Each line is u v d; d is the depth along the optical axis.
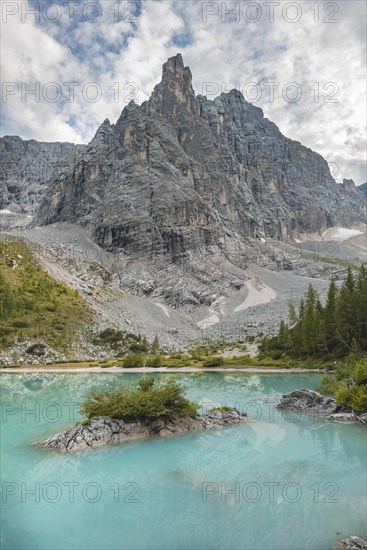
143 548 16.20
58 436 29.72
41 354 99.50
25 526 17.89
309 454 27.84
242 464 25.86
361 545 16.14
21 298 125.75
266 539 16.72
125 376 77.25
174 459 26.72
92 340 116.44
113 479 23.30
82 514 18.86
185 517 18.55
